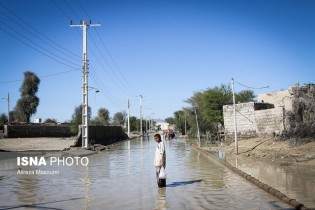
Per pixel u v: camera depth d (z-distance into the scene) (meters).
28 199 11.31
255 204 10.20
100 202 10.80
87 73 37.78
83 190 12.98
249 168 19.02
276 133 33.97
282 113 33.56
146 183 14.67
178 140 69.88
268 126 36.00
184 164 22.70
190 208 9.84
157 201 10.88
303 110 30.91
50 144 41.06
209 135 54.81
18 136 51.53
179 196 11.64
